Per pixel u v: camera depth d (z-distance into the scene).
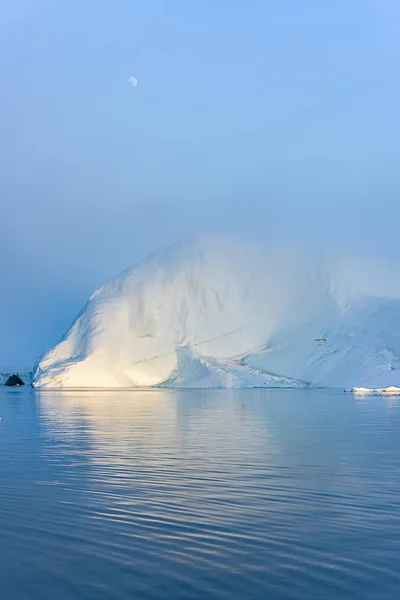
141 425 26.23
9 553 8.77
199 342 78.12
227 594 7.46
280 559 8.53
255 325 79.94
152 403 42.50
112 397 51.38
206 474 14.22
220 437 21.61
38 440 20.89
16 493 12.26
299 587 7.64
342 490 12.50
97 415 31.80
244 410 35.34
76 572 8.11
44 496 12.00
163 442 20.19
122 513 10.75
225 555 8.69
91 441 20.52
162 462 15.97
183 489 12.59
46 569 8.21
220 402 43.62
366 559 8.52
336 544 9.11
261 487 12.79
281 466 15.30
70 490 12.52
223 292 80.50
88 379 70.56
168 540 9.31
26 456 17.11
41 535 9.55
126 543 9.17
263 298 81.38
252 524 10.09
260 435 22.23
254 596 7.41
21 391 64.06
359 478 13.74
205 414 32.31
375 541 9.24
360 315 79.56
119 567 8.27
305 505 11.29
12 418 30.16
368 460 16.30
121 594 7.46
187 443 19.89
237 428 24.80
